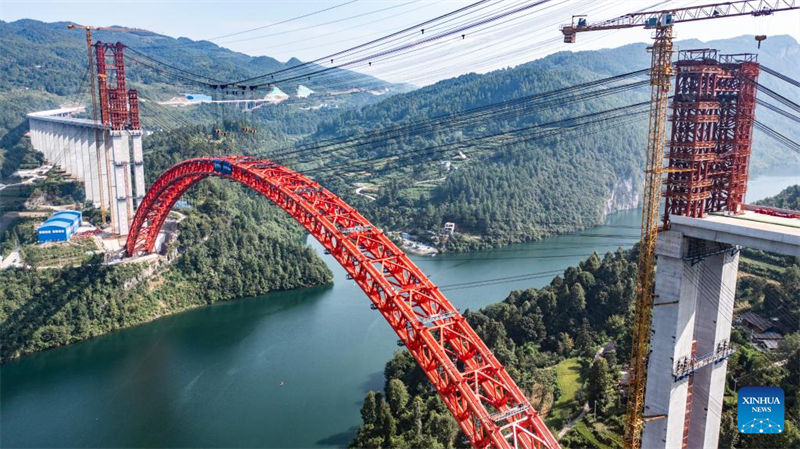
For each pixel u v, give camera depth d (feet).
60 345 472.44
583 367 356.59
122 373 417.69
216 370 413.59
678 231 212.02
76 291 502.38
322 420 340.59
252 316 526.16
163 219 539.29
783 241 187.32
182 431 335.47
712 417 231.30
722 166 225.97
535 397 315.99
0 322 465.06
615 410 301.63
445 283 599.98
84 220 654.12
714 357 224.12
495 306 423.23
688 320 215.10
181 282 565.94
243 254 606.55
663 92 214.90
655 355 217.77
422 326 211.00
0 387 402.72
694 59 214.28
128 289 526.16
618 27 234.99
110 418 354.95
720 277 220.02
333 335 469.16
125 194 587.68
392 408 315.99
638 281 220.64
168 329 501.56
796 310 360.28
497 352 360.89
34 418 357.82
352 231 258.57
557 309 414.41
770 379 287.89
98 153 623.36
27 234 592.60
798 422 265.75
